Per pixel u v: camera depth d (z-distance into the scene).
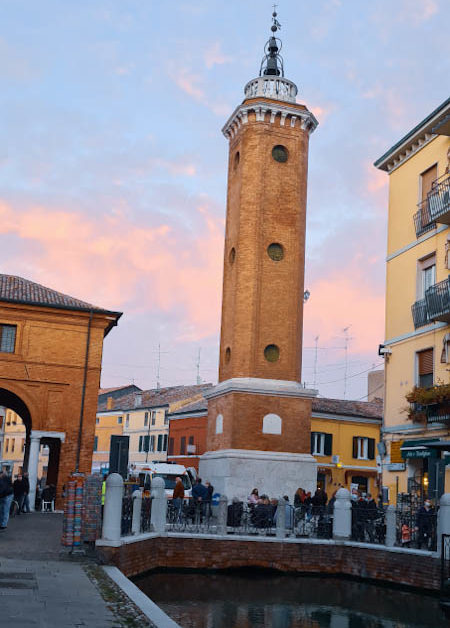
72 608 10.70
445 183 26.25
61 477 32.19
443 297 24.94
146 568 20.33
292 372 34.34
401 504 24.98
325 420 49.53
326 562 22.45
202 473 34.81
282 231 35.41
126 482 29.30
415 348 27.66
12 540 18.34
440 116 26.53
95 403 33.31
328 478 48.75
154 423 70.25
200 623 15.30
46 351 33.09
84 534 17.14
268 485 32.19
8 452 81.69
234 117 36.78
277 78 36.81
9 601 10.81
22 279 36.09
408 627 15.51
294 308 34.94
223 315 36.50
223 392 34.03
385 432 28.94
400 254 29.72
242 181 35.75
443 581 17.56
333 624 15.74
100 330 34.03
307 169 36.94
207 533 22.78
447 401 24.31
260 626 15.28
